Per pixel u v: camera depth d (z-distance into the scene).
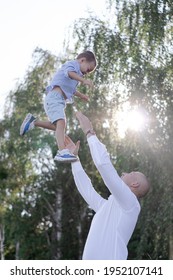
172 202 14.50
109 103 16.20
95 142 5.10
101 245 5.04
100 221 5.11
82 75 6.23
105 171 4.99
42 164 27.16
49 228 30.61
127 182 5.34
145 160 15.05
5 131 24.44
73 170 5.56
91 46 16.08
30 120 6.17
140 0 15.66
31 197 28.31
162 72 15.19
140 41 15.54
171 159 14.73
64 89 6.05
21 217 28.20
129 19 15.55
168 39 15.45
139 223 15.27
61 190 28.27
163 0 15.34
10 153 24.92
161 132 14.83
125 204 5.06
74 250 29.64
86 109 16.56
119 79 15.57
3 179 26.12
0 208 27.59
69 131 21.42
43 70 22.22
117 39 15.82
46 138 26.06
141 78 15.21
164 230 14.89
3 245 30.50
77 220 28.95
